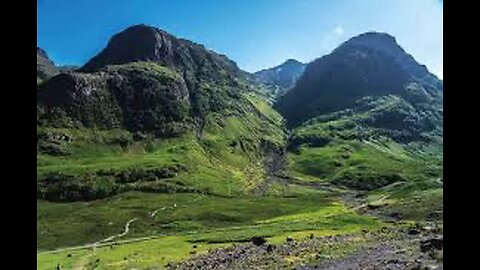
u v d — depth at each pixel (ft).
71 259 385.09
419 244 207.62
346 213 593.83
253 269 218.79
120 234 595.88
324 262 202.18
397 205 597.93
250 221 651.25
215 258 288.10
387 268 152.15
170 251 374.22
